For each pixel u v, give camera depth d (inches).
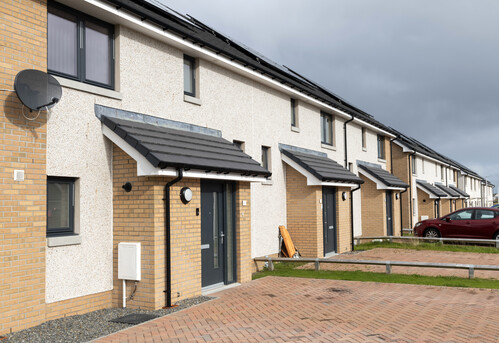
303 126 660.1
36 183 286.2
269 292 388.8
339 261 512.1
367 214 869.2
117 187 345.7
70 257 311.6
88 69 337.1
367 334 261.6
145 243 332.5
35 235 283.6
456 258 593.0
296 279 457.4
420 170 1311.5
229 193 441.1
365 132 916.6
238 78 509.0
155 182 331.6
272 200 579.2
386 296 370.9
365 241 847.1
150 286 328.5
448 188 1579.7
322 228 613.9
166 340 252.5
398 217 957.8
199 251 373.7
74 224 321.1
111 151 347.3
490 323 283.9
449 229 778.8
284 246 588.7
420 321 290.8
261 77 527.5
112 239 345.4
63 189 317.1
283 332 267.3
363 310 322.3
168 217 337.4
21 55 281.7
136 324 288.5
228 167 381.7
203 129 443.2
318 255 598.2
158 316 308.7
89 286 324.8
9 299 267.6
